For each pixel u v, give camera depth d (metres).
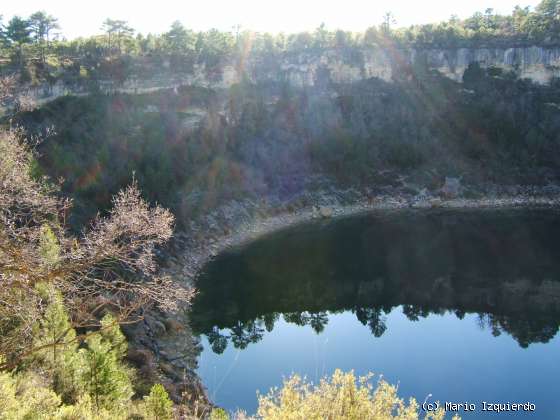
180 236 48.03
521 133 82.88
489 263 47.75
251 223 59.81
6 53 64.56
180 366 25.72
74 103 56.91
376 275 44.84
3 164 11.88
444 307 36.56
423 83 90.38
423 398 22.70
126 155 51.59
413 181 76.75
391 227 62.75
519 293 39.28
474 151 81.56
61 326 14.43
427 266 47.16
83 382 14.45
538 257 49.56
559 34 95.12
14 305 10.23
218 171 61.97
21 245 10.71
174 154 59.25
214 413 16.14
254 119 75.25
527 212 70.31
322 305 37.62
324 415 8.71
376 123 82.25
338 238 57.56
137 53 77.62
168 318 31.20
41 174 25.28
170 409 14.26
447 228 62.09
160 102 68.00
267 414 8.93
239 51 86.25
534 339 29.86
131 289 11.38
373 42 96.12
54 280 10.48
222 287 40.81
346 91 87.94
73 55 71.50
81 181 42.88
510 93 89.94
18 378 12.72
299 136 77.44
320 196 70.38
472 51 96.75
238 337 31.03
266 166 70.00
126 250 10.88
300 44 93.00
